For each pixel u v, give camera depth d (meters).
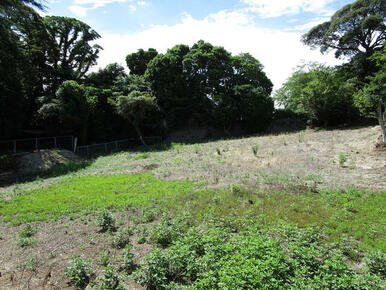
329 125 22.42
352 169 11.32
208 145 21.20
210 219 6.91
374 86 12.88
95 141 26.70
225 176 11.91
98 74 28.88
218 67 29.59
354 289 3.69
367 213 7.09
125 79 28.39
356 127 19.61
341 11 24.22
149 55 32.28
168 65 28.34
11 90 19.94
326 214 7.20
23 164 16.77
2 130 20.86
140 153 21.22
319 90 20.77
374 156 12.23
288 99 29.36
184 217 7.00
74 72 29.31
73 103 22.42
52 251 5.88
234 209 7.71
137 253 5.55
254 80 30.84
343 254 5.21
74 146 22.23
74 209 8.53
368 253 4.96
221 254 4.53
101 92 26.06
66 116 22.08
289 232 5.72
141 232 6.37
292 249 4.83
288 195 8.88
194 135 30.20
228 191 9.54
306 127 25.28
